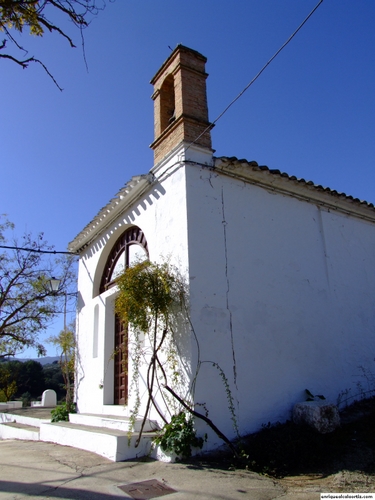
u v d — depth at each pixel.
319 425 6.69
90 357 10.72
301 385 7.88
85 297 11.70
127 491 4.82
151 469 5.71
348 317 9.33
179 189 7.73
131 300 6.89
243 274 7.78
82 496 4.65
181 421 6.36
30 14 4.67
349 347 9.06
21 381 37.53
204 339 6.86
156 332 7.33
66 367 15.68
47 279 15.70
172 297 7.16
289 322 8.16
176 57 9.17
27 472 5.75
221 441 6.49
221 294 7.34
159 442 6.26
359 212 10.67
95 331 10.83
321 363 8.38
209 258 7.40
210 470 5.64
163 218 8.13
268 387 7.40
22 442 9.20
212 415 6.56
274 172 8.63
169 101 9.82
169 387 6.76
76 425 8.77
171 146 8.61
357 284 9.90
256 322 7.65
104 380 9.78
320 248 9.41
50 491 4.83
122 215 10.00
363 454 5.98
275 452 5.96
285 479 5.36
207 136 8.38
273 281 8.21
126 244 10.17
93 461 6.28
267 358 7.57
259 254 8.18
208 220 7.64
